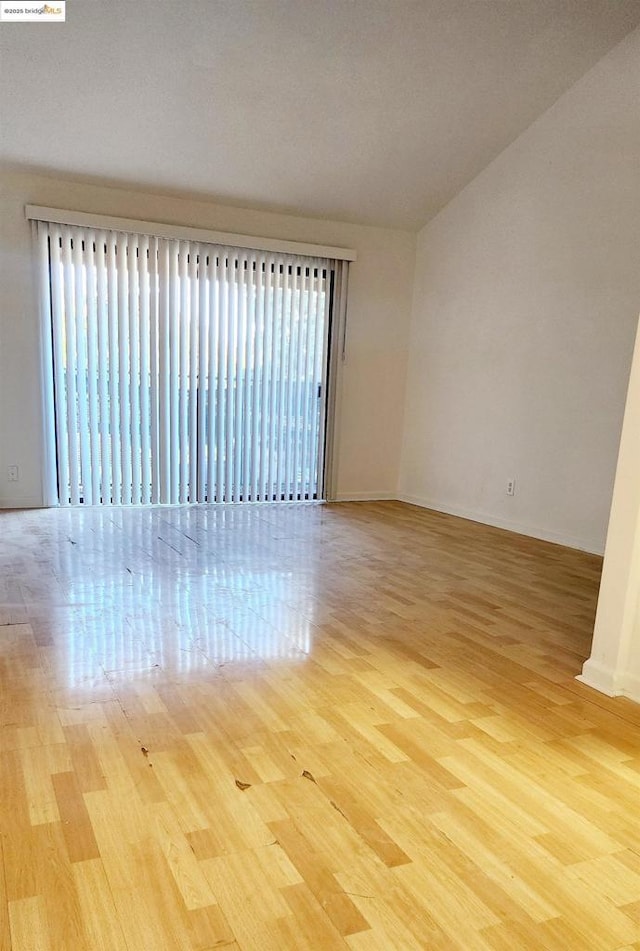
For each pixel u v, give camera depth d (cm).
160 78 384
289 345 557
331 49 376
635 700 219
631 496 215
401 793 162
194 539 421
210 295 518
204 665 232
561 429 450
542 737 192
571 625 289
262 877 131
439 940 118
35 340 475
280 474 573
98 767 167
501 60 401
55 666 226
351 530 471
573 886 133
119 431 507
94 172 461
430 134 462
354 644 258
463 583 348
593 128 419
